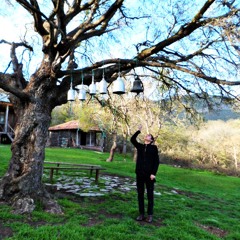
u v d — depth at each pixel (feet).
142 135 79.25
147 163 18.95
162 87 27.35
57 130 134.21
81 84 21.29
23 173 19.61
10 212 16.98
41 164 20.26
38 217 16.76
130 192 29.01
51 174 31.27
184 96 26.27
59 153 77.61
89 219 17.58
